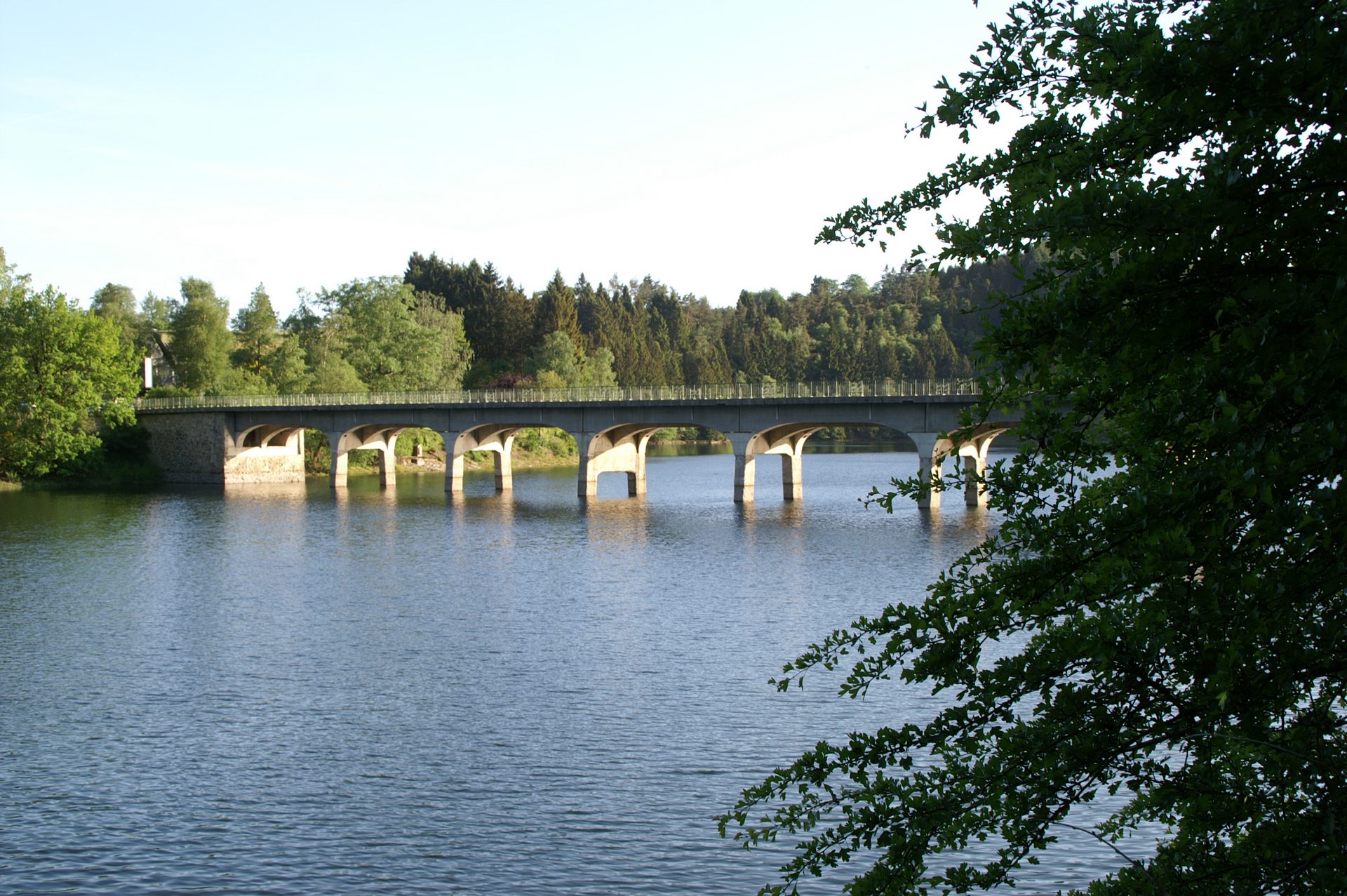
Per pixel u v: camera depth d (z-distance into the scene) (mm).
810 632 38031
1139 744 8820
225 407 113750
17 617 42031
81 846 20844
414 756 25531
